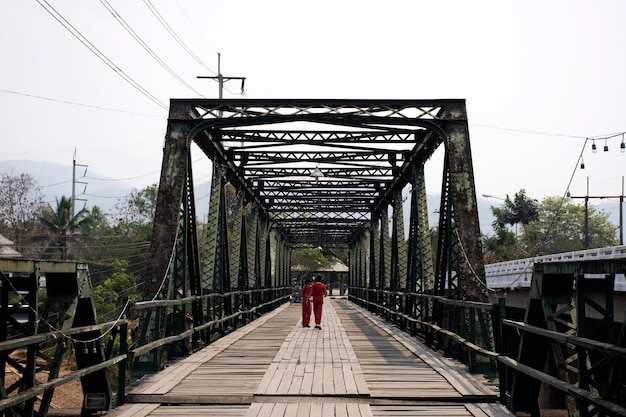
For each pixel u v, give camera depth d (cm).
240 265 2173
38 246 4734
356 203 2964
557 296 611
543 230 6706
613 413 421
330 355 1109
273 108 1257
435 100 1230
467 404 727
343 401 729
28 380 509
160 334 959
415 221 1638
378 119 1240
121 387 727
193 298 1153
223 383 830
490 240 6125
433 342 1234
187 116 1220
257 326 1831
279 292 3862
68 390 1944
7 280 472
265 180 2333
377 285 2931
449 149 1195
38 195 5647
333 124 1298
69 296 616
